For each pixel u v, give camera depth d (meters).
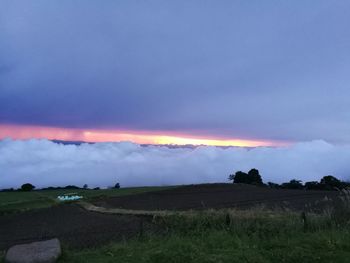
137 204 40.28
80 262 9.34
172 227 15.43
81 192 59.84
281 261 9.48
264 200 36.34
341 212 14.09
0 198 53.84
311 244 10.50
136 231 17.56
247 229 12.62
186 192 52.38
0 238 24.47
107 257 9.74
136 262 9.27
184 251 9.93
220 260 9.26
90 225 25.86
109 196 51.22
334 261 9.36
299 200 34.19
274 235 12.09
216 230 12.60
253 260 9.36
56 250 9.44
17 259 9.02
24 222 33.12
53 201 49.00
